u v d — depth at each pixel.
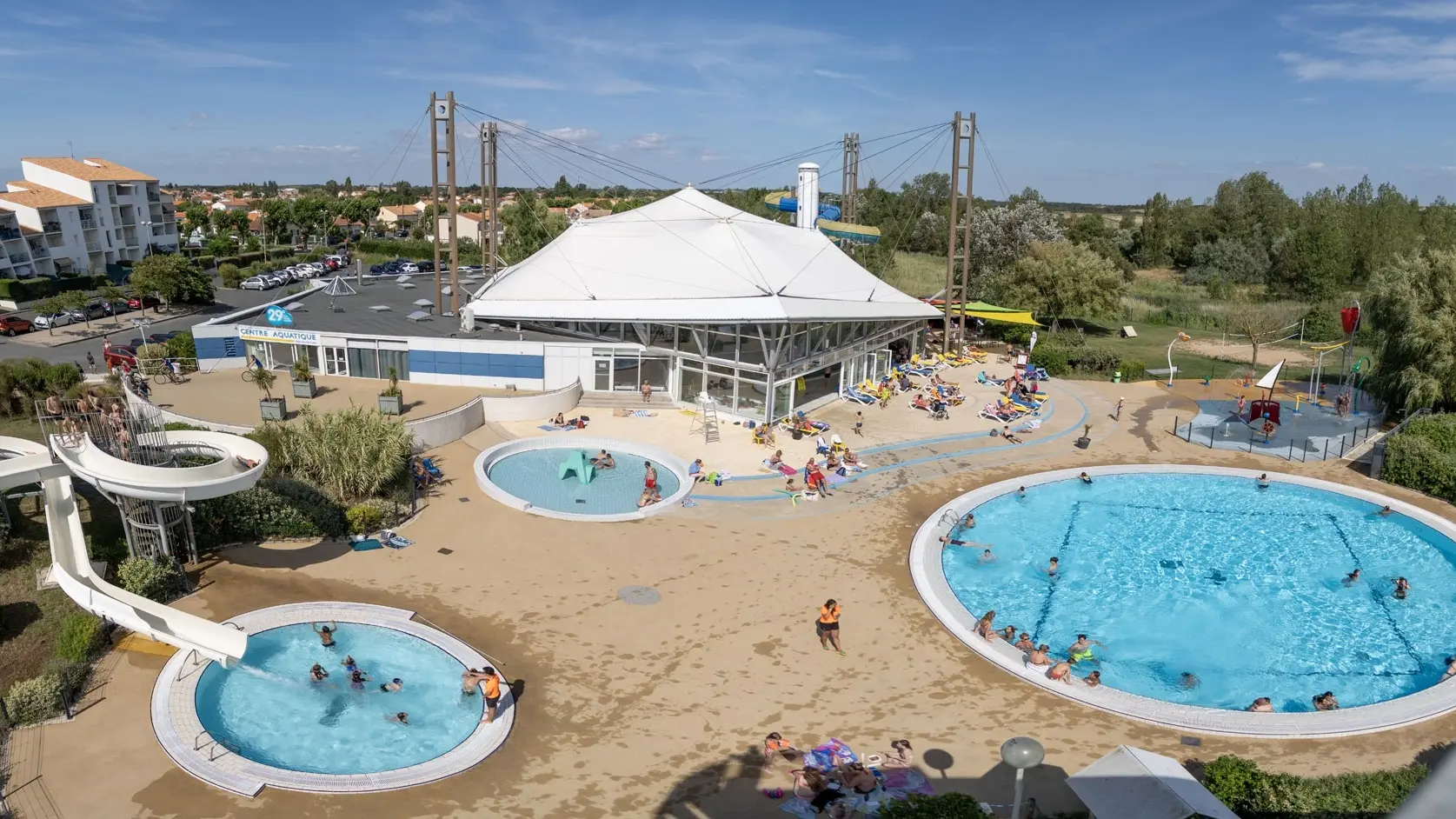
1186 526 36.25
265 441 34.22
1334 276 99.62
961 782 19.95
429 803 18.97
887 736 21.67
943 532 34.19
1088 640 27.62
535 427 44.81
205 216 147.50
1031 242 90.94
